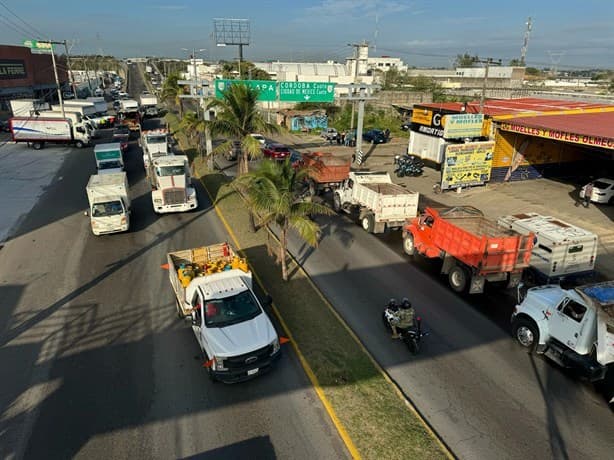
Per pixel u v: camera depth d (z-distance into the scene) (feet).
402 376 35.78
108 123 185.06
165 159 82.64
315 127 190.90
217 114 81.00
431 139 119.85
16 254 59.67
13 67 230.68
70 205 80.89
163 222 72.43
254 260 56.70
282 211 44.91
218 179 98.53
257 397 32.99
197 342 40.16
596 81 391.24
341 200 77.51
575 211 79.77
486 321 44.42
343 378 34.63
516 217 56.54
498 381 35.35
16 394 33.50
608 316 32.37
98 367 36.60
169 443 28.81
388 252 61.72
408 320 39.65
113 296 48.44
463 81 298.56
